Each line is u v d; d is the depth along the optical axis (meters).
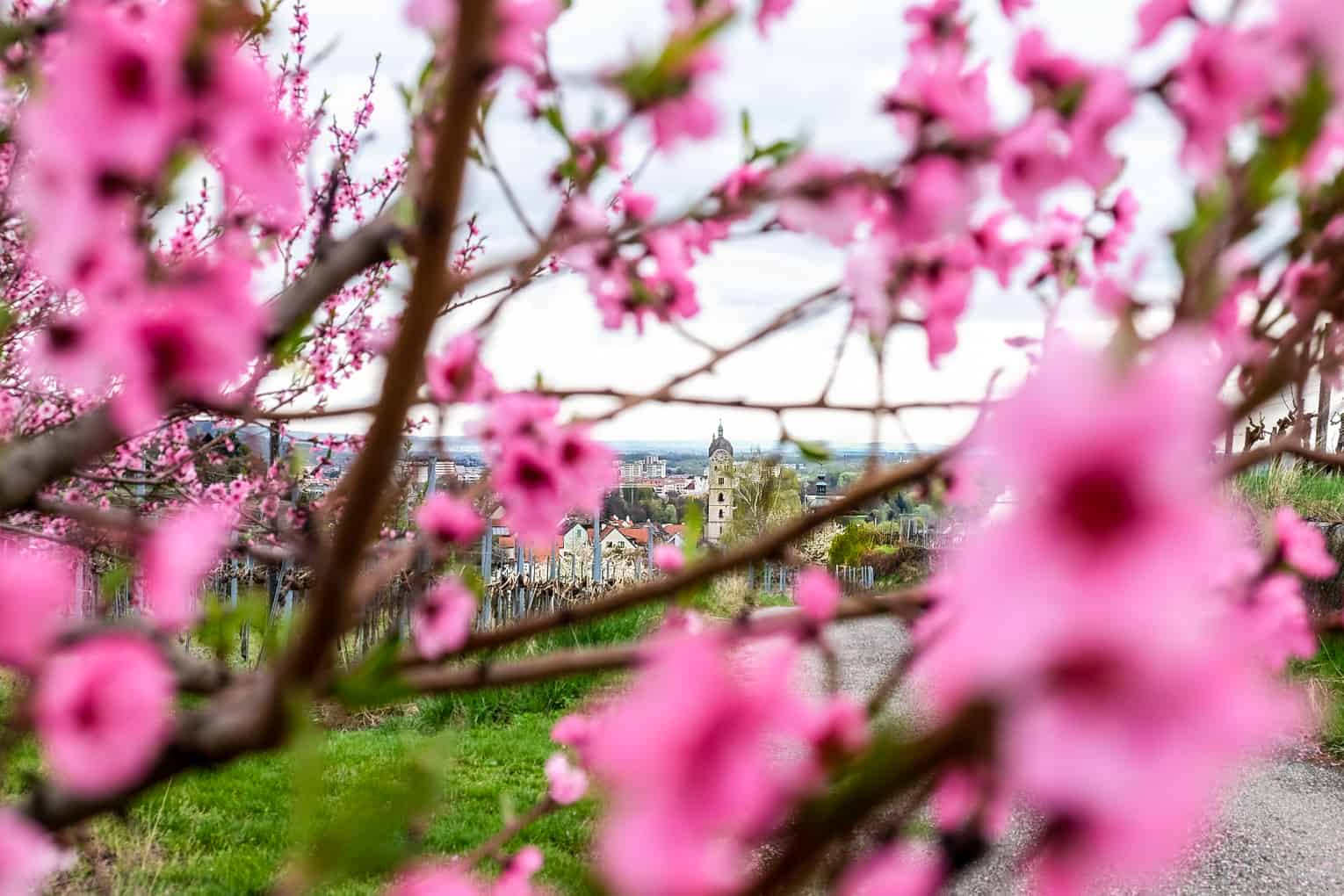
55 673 0.66
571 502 1.46
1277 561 1.07
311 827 0.74
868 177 1.02
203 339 0.77
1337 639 8.41
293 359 1.47
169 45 0.69
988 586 0.35
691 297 1.63
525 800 6.56
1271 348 0.86
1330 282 0.79
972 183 1.00
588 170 1.22
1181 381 0.34
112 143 0.70
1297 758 7.54
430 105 1.05
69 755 0.66
